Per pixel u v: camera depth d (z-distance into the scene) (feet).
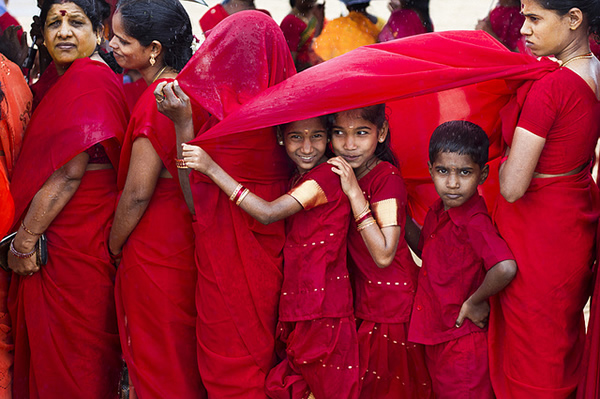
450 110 9.95
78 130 9.64
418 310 9.12
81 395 10.25
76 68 10.11
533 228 8.71
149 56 9.73
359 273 9.37
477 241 8.79
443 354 8.95
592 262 9.02
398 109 10.12
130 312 9.82
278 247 9.39
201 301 9.39
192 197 9.18
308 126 8.83
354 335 9.08
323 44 14.94
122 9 9.58
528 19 8.64
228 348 9.29
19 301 10.30
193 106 9.62
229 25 9.02
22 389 10.56
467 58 8.83
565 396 8.83
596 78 8.63
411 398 9.43
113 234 9.95
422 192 10.44
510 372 8.87
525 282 8.70
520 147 8.50
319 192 8.89
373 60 8.84
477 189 9.93
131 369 9.79
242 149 9.09
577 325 9.02
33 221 9.85
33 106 10.99
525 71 8.53
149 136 9.27
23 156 10.08
